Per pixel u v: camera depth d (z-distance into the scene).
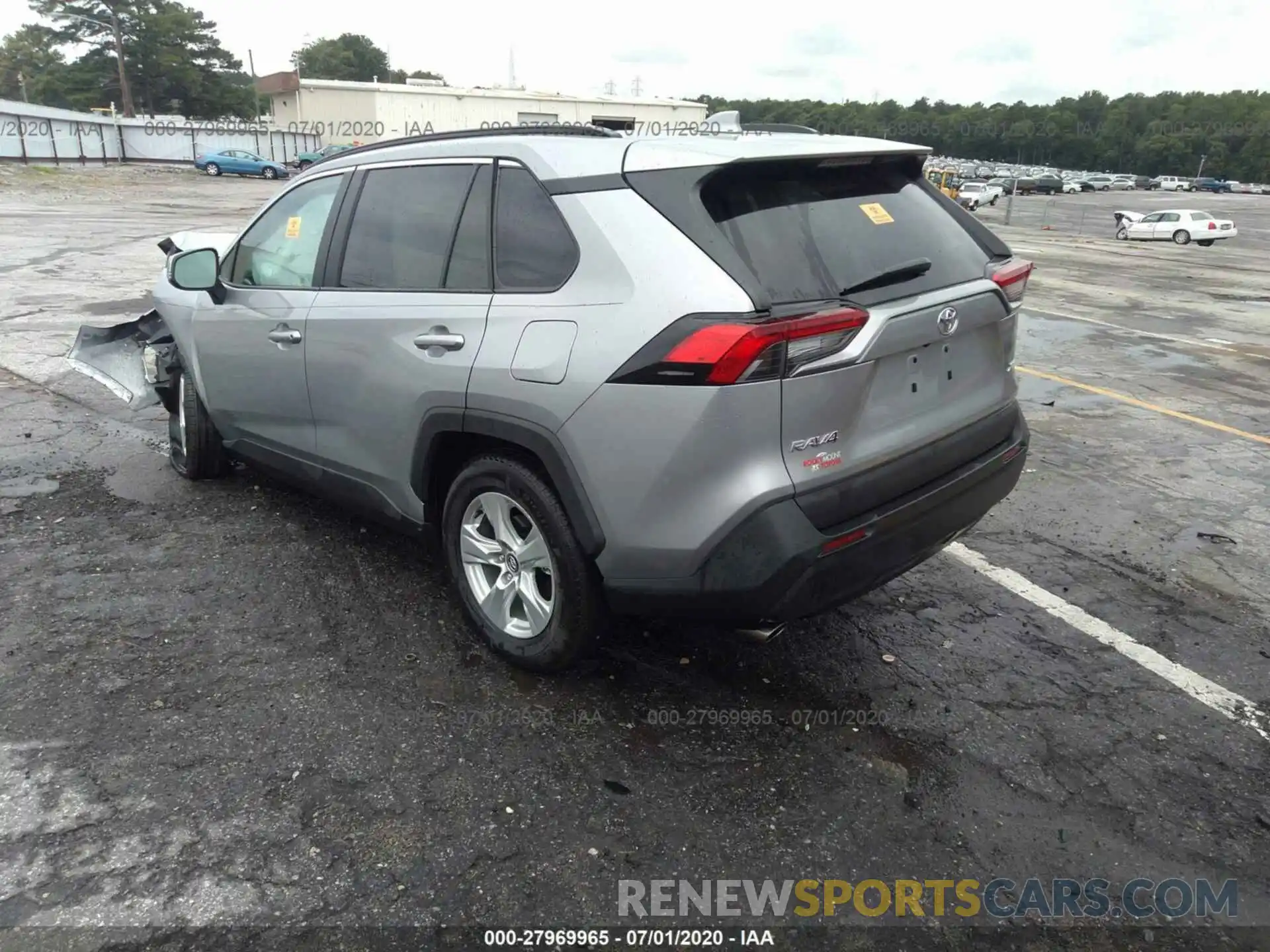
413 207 3.32
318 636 3.43
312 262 3.70
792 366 2.45
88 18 85.56
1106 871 2.46
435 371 3.06
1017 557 4.39
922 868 2.45
